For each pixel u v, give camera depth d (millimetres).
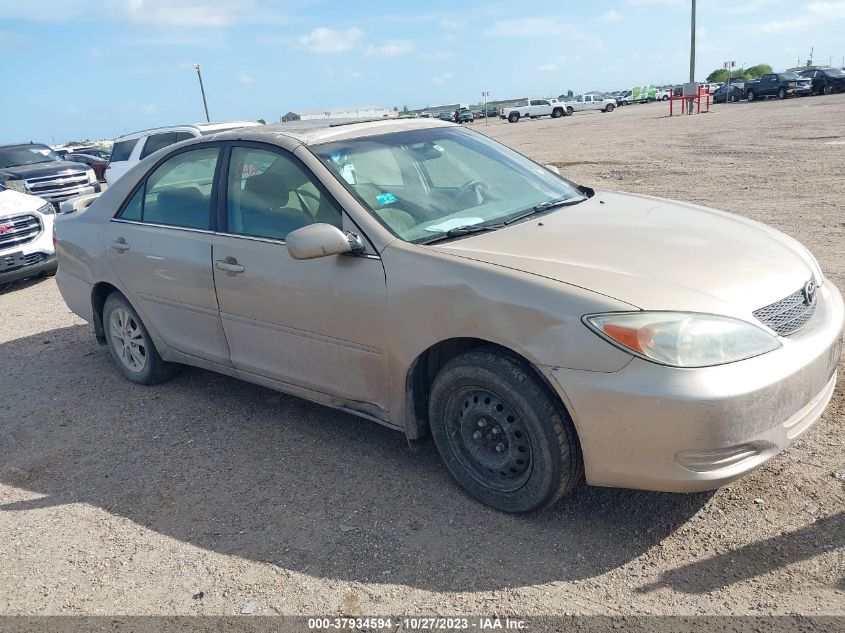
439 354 3373
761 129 21266
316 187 3648
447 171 3988
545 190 4117
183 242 4285
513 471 3135
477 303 2994
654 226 3480
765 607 2525
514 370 2953
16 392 5352
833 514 2965
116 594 2951
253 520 3375
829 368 2984
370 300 3352
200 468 3920
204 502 3580
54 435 4539
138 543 3291
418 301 3178
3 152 17625
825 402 3051
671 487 2729
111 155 14133
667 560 2822
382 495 3469
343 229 3494
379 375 3459
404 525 3213
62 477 3992
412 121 4449
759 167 13188
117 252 4781
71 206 5734
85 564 3174
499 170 4191
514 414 3043
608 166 15539
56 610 2887
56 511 3641
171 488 3746
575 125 36531
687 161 15172
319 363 3725
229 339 4199
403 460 3779
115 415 4734
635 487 2822
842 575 2633
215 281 4090
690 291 2801
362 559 3010
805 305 3039
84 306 5336
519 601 2680
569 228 3439
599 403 2727
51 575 3117
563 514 3182
